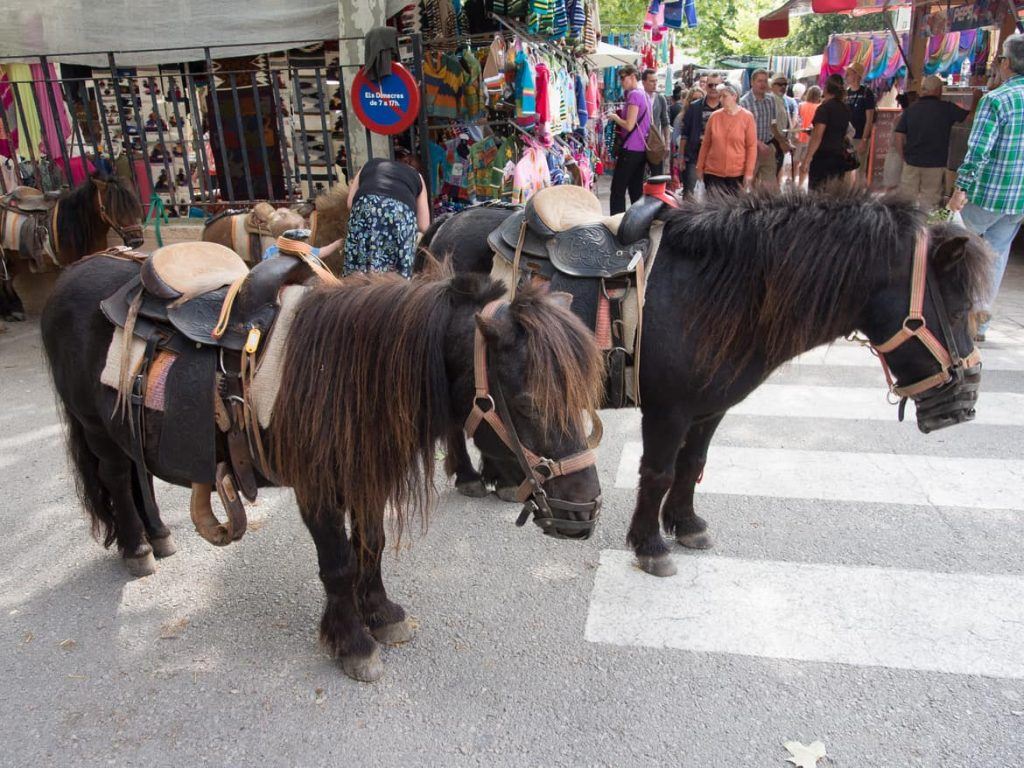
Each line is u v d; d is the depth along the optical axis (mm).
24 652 2510
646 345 2480
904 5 10539
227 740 2141
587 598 2764
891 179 7891
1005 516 3260
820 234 2295
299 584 2893
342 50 5895
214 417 2078
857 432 4176
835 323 2371
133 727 2189
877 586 2783
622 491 3604
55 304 2479
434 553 3076
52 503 3525
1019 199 4926
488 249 3256
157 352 2152
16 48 6629
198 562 3041
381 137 5953
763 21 11523
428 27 6453
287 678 2381
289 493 3619
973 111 7832
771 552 3029
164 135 6508
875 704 2221
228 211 5465
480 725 2182
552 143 6797
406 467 1974
